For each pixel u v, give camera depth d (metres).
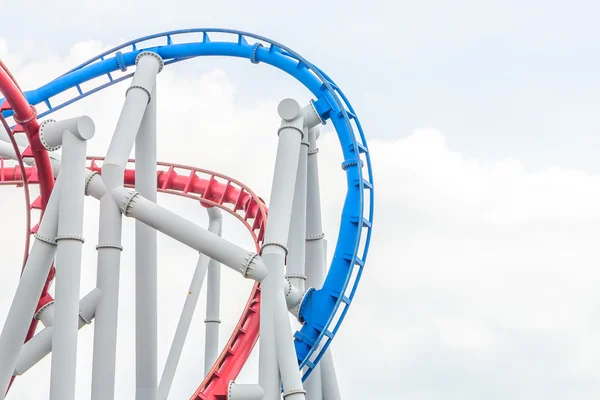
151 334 18.53
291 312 20.59
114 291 16.89
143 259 18.62
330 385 21.91
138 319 18.50
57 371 14.98
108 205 17.25
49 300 20.62
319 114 21.39
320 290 20.45
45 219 16.16
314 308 20.36
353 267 20.11
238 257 16.86
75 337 15.32
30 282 16.09
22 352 17.48
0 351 16.02
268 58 22.67
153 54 19.98
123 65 24.44
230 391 17.08
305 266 22.67
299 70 22.00
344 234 20.66
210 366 26.97
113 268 16.98
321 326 20.09
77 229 15.71
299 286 21.11
